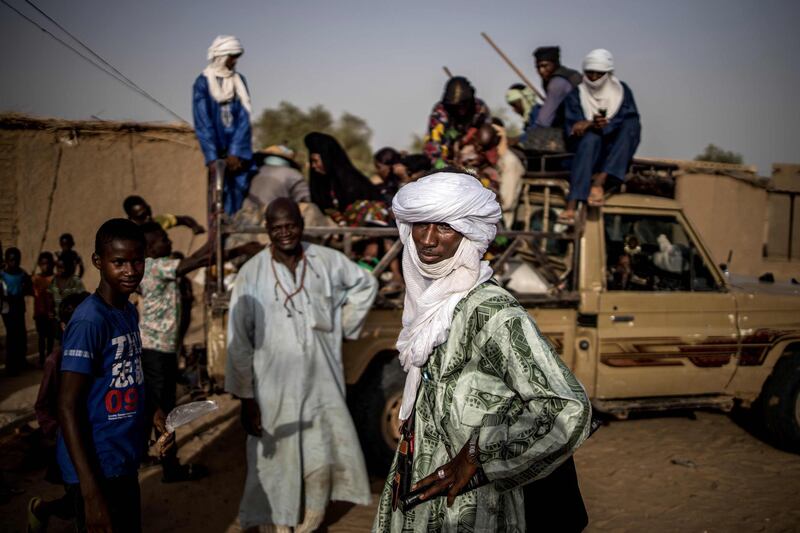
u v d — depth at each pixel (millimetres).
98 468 2150
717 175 11547
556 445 1659
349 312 3705
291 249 3420
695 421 5836
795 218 12273
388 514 2039
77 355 2152
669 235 5121
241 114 4984
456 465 1804
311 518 3361
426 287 1965
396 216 1902
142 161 9523
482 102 5668
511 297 1842
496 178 5082
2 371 7375
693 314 4934
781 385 5086
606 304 4711
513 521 1831
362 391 4324
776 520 3898
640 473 4590
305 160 16578
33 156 8883
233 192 5027
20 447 4812
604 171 4758
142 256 2314
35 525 2822
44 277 7270
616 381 4777
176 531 3621
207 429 5266
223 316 3977
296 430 3301
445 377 1853
